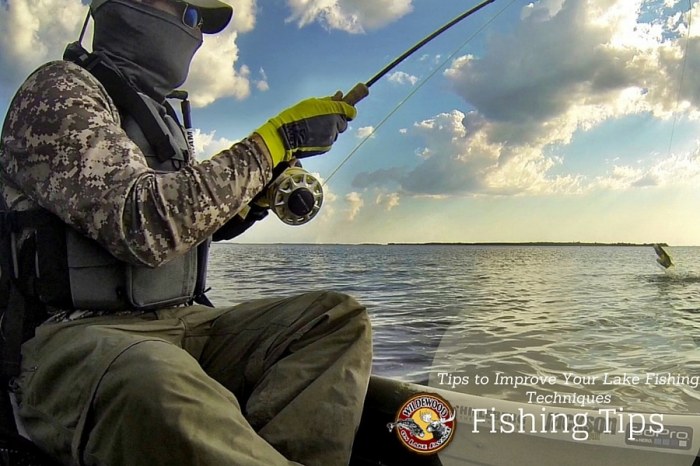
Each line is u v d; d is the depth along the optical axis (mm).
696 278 1083
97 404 1229
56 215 1433
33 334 1487
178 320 1639
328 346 1445
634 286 1095
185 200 1367
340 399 1355
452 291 1167
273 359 1529
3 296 1494
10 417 1447
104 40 1653
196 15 1690
